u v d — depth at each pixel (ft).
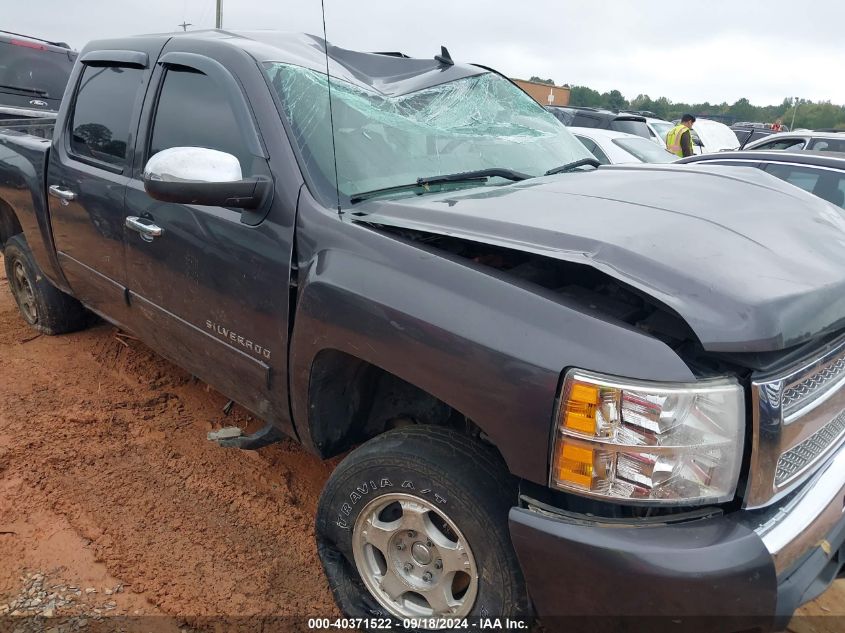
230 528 9.43
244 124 8.55
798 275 6.13
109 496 9.89
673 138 35.86
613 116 37.96
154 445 11.32
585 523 5.63
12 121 17.04
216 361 9.32
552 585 5.76
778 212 7.76
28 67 29.01
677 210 7.32
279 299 7.91
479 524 6.34
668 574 5.24
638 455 5.39
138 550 8.83
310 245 7.61
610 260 5.95
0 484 10.00
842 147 33.12
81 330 15.76
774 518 5.69
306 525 9.61
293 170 8.02
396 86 10.23
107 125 11.28
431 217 7.21
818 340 6.28
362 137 8.84
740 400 5.49
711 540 5.34
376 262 6.95
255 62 8.93
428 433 6.85
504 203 7.56
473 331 6.08
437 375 6.28
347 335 7.02
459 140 9.98
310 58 9.73
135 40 11.32
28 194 13.04
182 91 9.84
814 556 6.02
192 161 7.52
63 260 12.75
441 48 11.53
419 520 6.81
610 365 5.45
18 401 12.44
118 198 10.51
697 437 5.39
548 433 5.65
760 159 19.80
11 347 14.85
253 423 12.25
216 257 8.71
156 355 14.53
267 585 8.41
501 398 5.87
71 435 11.37
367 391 8.22
